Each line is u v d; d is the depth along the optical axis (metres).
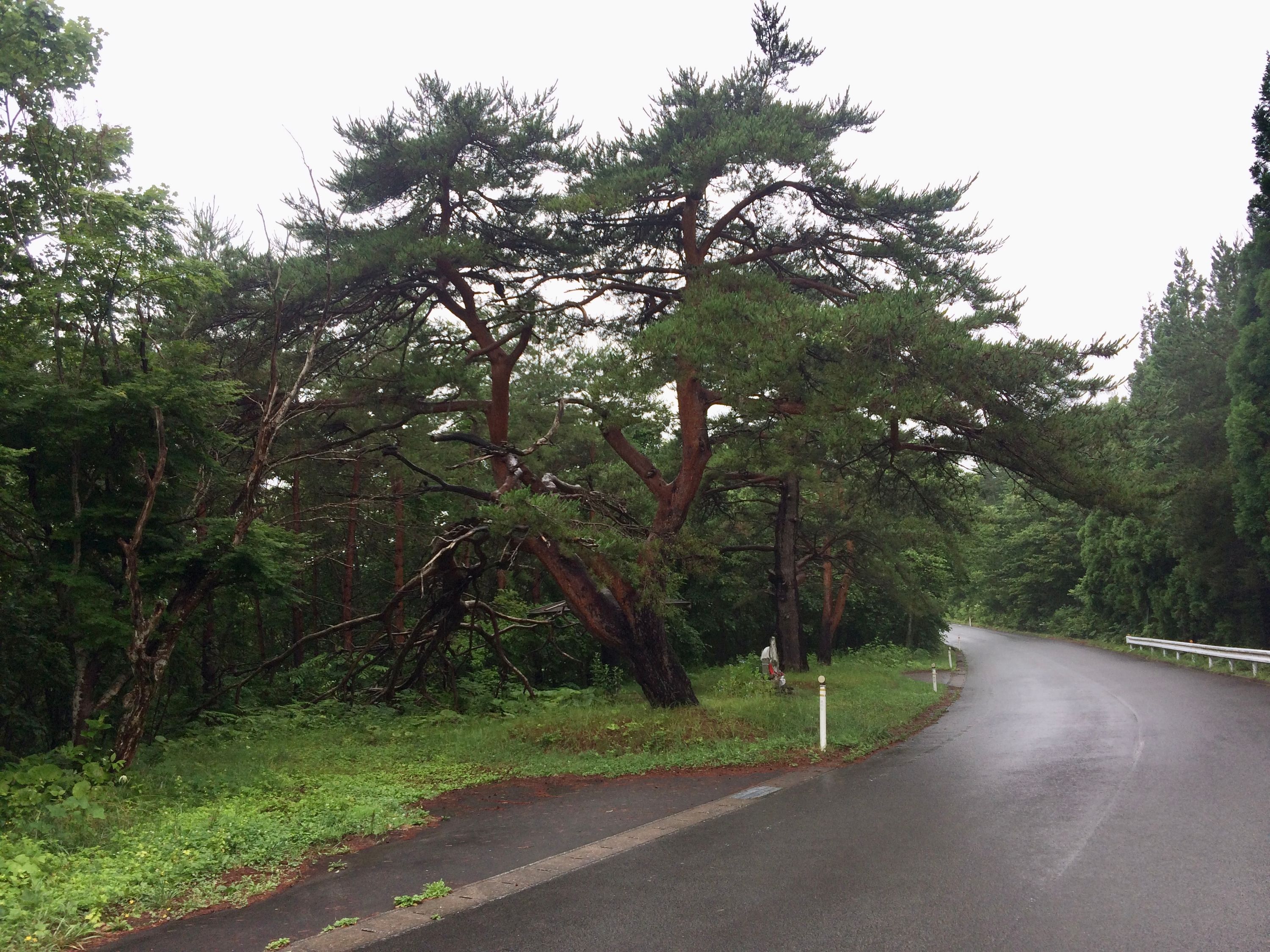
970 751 13.89
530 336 18.38
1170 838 7.88
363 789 11.45
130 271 12.50
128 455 12.97
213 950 5.98
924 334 12.97
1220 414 30.72
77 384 12.59
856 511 31.58
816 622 47.84
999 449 15.59
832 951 5.48
